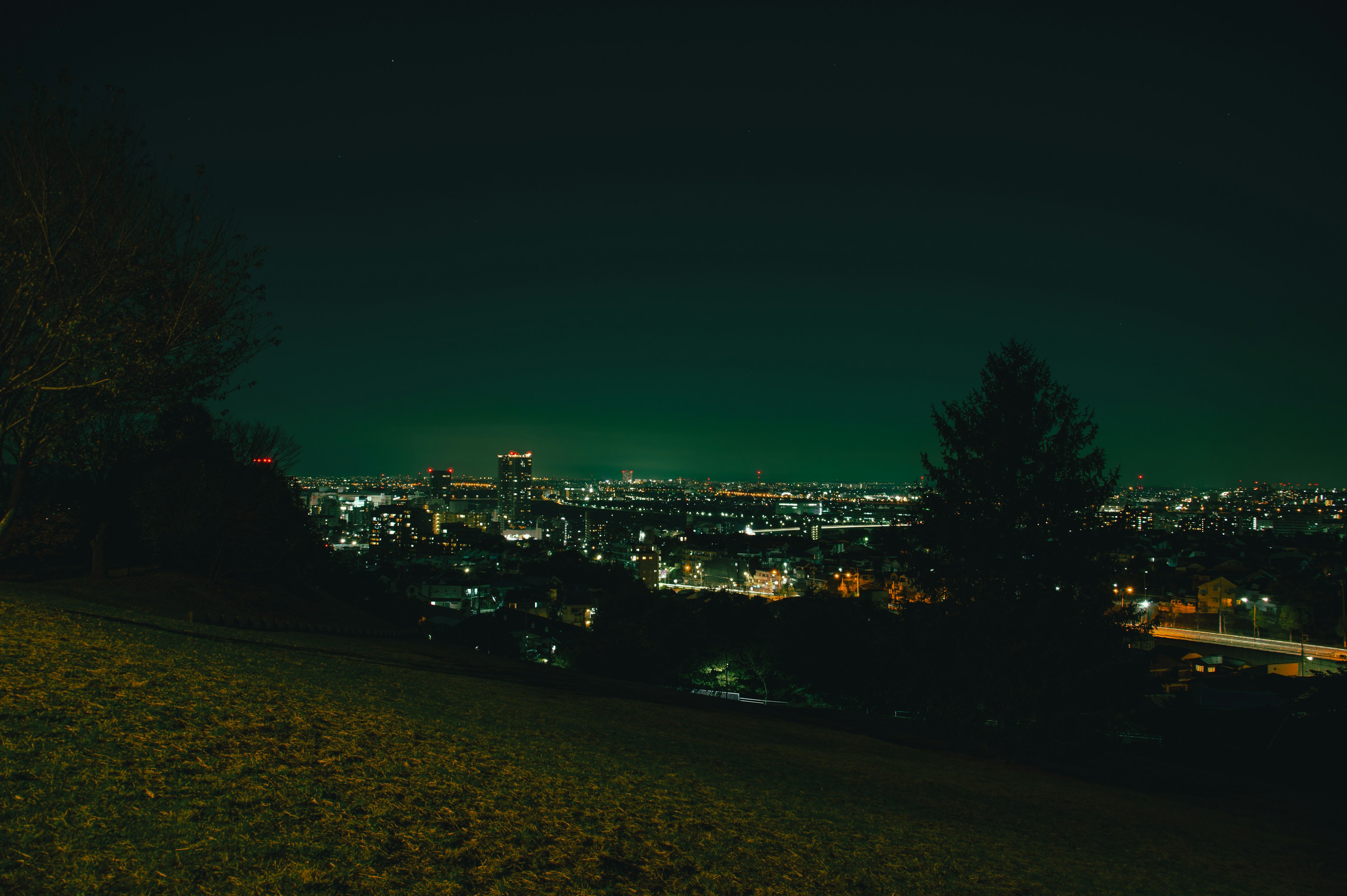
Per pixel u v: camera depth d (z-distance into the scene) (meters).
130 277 12.00
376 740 6.87
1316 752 22.14
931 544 17.36
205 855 3.99
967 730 16.48
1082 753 16.47
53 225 11.55
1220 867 8.76
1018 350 16.89
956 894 5.92
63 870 3.58
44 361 11.95
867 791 9.41
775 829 6.68
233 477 29.61
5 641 7.74
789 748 12.10
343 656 14.21
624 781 7.33
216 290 13.01
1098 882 7.10
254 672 9.20
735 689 42.62
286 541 32.22
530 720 9.98
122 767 4.89
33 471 19.66
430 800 5.51
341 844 4.46
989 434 16.62
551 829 5.46
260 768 5.41
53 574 24.19
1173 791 14.89
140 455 15.52
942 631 16.67
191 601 22.95
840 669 36.53
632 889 4.74
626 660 41.09
